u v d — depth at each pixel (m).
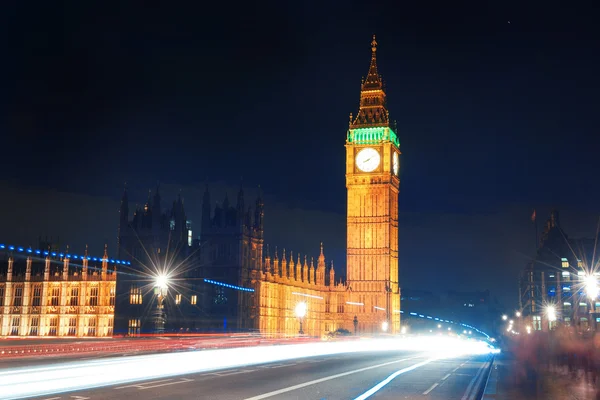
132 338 121.75
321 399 30.39
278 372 44.81
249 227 147.75
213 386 34.75
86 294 148.12
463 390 36.25
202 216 146.88
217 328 138.38
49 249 167.88
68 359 53.88
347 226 185.75
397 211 194.38
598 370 53.81
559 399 32.62
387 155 185.12
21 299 155.62
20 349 75.12
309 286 177.50
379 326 179.62
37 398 28.56
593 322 74.31
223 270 143.12
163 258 141.38
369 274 183.00
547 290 191.75
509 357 76.69
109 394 30.34
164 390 32.41
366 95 191.00
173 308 138.75
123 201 147.25
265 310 153.00
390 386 37.31
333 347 83.25
